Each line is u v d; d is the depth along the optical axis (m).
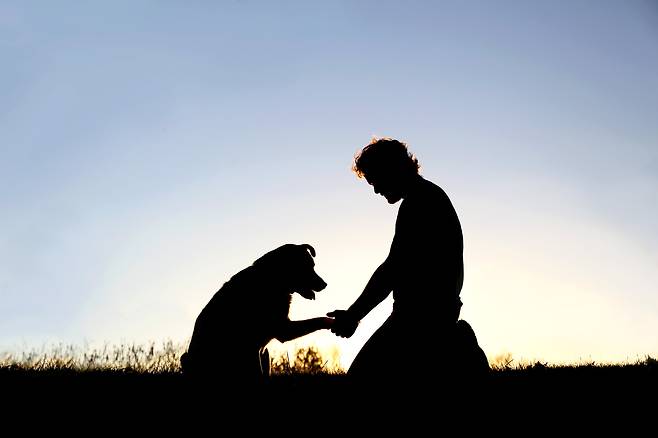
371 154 4.70
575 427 5.18
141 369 8.71
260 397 5.70
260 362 6.01
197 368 5.60
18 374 7.77
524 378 6.90
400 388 4.10
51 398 6.32
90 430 5.33
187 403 5.58
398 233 4.50
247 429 5.28
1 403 6.07
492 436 4.08
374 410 4.12
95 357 9.17
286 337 6.18
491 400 4.12
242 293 5.93
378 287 4.51
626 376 7.21
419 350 4.15
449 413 4.02
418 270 4.34
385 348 4.23
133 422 5.54
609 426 5.23
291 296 6.55
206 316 5.80
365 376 4.21
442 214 4.45
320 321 6.29
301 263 6.48
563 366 8.05
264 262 6.30
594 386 6.56
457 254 4.41
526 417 5.24
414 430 4.02
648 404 5.87
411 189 4.64
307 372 8.25
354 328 4.66
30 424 5.47
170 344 9.43
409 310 4.28
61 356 9.18
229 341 5.70
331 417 4.87
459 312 4.35
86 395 6.38
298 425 5.25
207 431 5.30
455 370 4.09
